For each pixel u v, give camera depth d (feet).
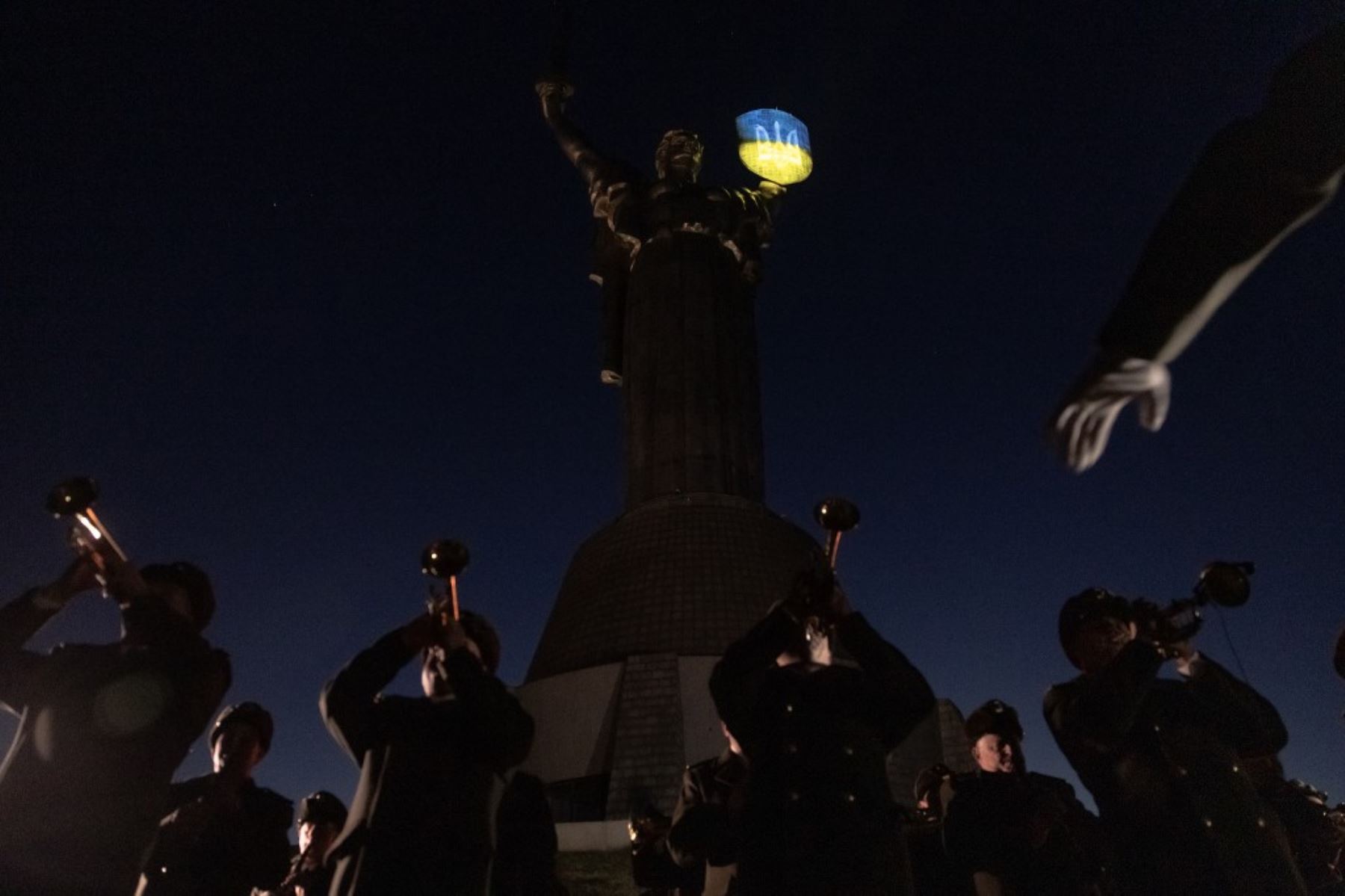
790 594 16.19
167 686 15.07
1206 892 15.21
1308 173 6.07
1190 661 17.70
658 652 76.18
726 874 17.76
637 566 82.48
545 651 82.94
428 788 15.48
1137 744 16.29
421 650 17.26
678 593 79.87
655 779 68.18
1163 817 15.80
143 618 15.70
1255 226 6.16
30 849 13.79
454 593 16.94
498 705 16.19
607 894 50.26
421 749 15.88
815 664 17.13
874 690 15.88
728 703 15.93
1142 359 6.54
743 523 84.69
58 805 14.08
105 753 14.42
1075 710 16.43
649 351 91.71
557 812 72.38
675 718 70.59
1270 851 15.51
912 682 16.07
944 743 70.33
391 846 14.90
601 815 72.33
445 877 14.78
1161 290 6.42
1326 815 24.68
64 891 13.57
